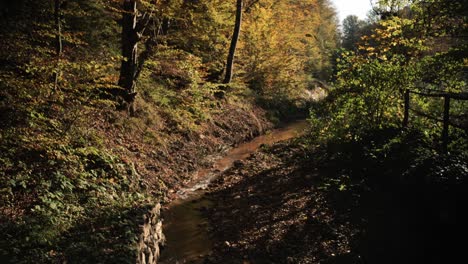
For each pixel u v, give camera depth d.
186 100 15.42
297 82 29.12
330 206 9.12
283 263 7.06
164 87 15.50
